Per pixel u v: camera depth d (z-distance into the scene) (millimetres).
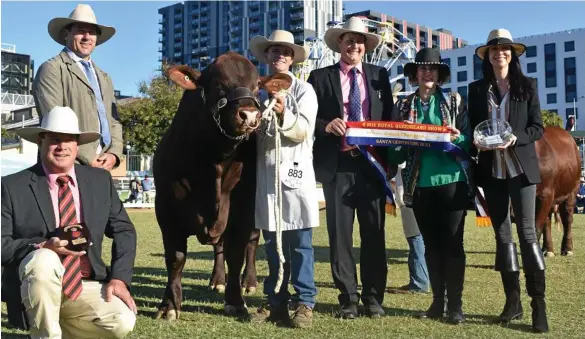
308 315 4750
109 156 5391
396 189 6203
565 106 79875
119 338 3725
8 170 14102
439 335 4480
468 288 6332
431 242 5109
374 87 5352
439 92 5121
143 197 26625
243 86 4523
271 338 4359
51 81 5125
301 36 117562
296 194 4770
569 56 79750
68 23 5391
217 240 5059
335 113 5246
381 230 5227
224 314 5211
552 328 4680
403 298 5941
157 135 35031
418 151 5020
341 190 5145
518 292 4926
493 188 4977
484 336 4461
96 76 5570
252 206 5129
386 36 39500
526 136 4754
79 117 5227
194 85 4754
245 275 6391
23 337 4309
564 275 7027
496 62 4906
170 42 143875
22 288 3408
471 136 5047
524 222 4797
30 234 3627
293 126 4668
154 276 7188
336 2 125688
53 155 3691
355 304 5090
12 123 38281
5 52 83250
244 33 127812
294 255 4824
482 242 10641
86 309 3656
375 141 4957
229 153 4711
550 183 7113
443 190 4941
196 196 4918
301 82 4984
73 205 3748
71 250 3527
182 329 4609
